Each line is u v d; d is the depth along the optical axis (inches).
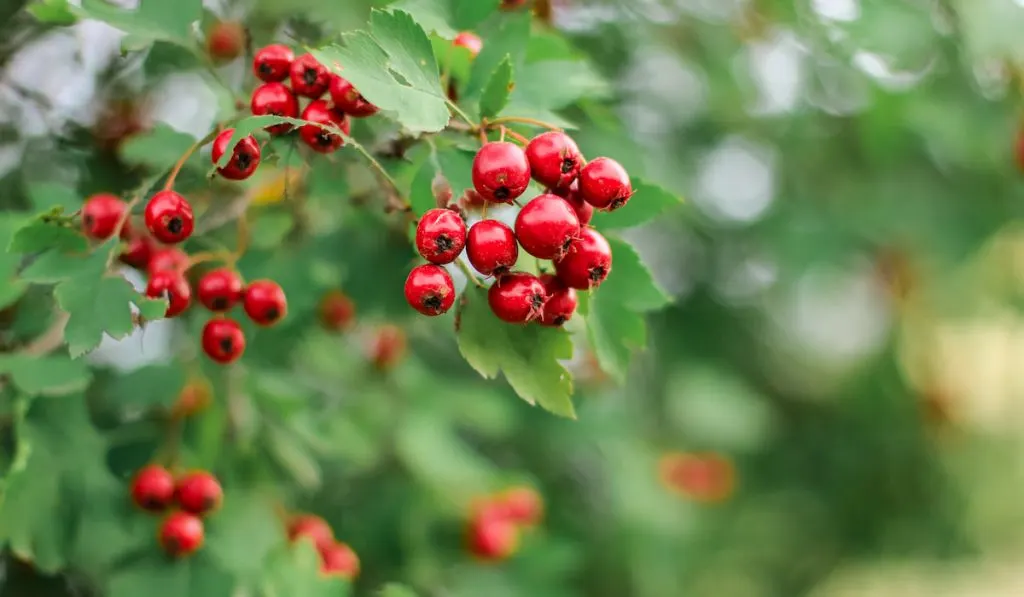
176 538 19.6
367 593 24.0
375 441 24.7
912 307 40.0
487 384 29.0
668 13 27.4
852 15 23.4
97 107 22.4
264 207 20.5
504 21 18.5
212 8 21.6
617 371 17.7
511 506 26.6
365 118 18.0
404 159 18.1
